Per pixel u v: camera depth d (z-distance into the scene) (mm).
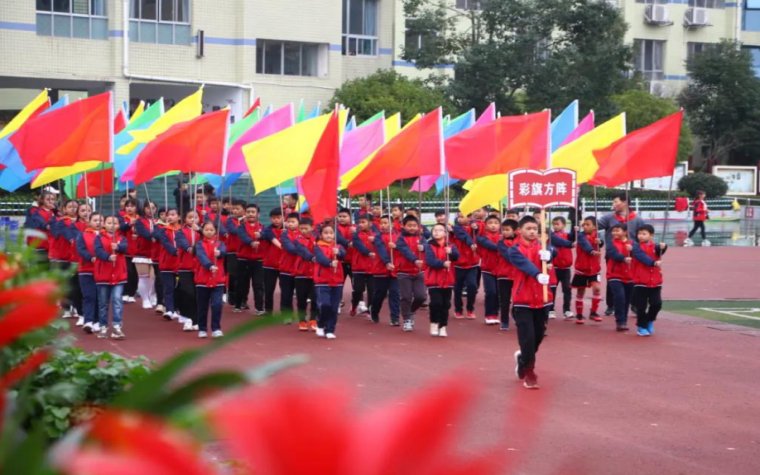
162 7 35344
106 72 34406
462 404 760
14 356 3395
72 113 15180
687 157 48438
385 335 14852
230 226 17859
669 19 50156
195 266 14625
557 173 13422
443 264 14539
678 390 10836
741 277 24141
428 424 750
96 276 14188
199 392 1476
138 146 20094
